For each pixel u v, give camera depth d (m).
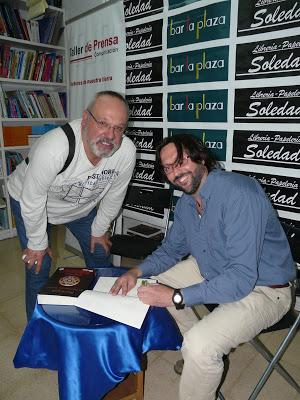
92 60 2.65
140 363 0.98
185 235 1.37
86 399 0.98
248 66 1.78
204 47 1.93
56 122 3.50
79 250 2.78
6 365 1.55
